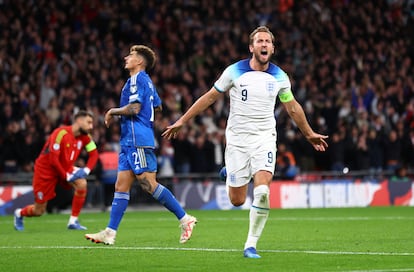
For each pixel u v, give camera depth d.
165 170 56.59
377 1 77.81
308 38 71.75
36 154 53.59
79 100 56.88
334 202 58.09
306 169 59.56
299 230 32.47
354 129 61.22
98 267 19.73
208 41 67.50
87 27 64.38
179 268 19.38
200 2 71.62
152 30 66.94
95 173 53.62
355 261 20.45
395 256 21.61
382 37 75.00
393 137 62.56
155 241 27.42
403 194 60.03
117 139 55.78
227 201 55.84
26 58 58.81
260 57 21.86
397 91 67.75
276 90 22.03
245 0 73.00
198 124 59.56
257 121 21.91
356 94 66.38
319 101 62.94
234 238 28.61
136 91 25.28
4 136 53.25
